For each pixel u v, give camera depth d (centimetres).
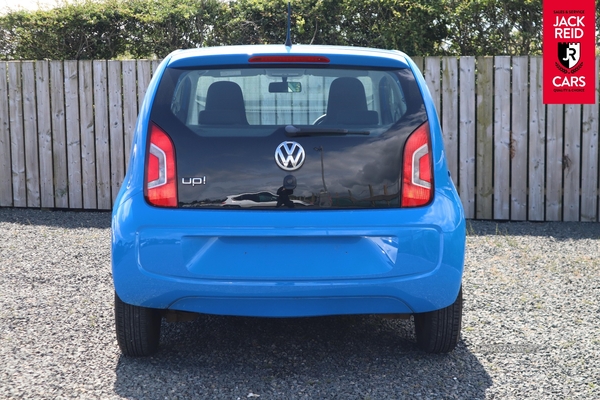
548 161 812
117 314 361
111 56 919
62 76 876
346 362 376
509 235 741
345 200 330
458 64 812
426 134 342
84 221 820
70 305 480
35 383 342
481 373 360
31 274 568
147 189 333
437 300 342
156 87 348
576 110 803
